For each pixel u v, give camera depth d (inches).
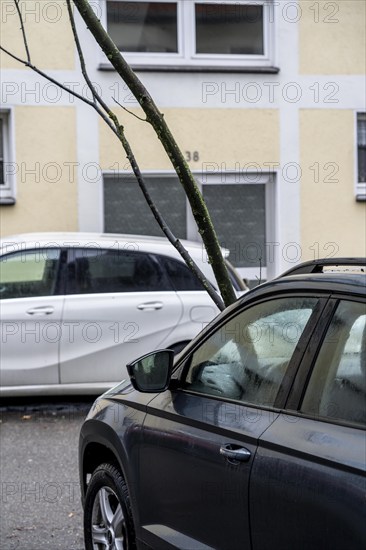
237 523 136.4
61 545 219.0
